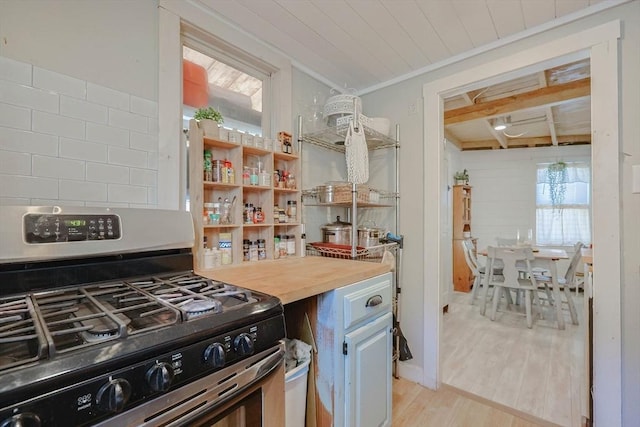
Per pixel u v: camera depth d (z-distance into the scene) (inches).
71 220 37.0
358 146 67.4
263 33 63.6
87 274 38.1
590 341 55.7
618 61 53.1
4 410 17.1
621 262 52.2
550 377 80.1
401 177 82.5
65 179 41.2
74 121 42.1
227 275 47.0
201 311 28.6
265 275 47.1
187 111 58.9
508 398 70.7
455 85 72.8
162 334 24.2
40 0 39.8
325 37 64.9
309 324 47.4
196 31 56.6
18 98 38.0
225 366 27.8
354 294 47.6
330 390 44.6
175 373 24.1
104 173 44.5
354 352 46.8
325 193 72.7
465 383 77.4
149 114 49.2
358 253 67.0
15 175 37.6
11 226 33.1
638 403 51.1
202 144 52.1
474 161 216.4
